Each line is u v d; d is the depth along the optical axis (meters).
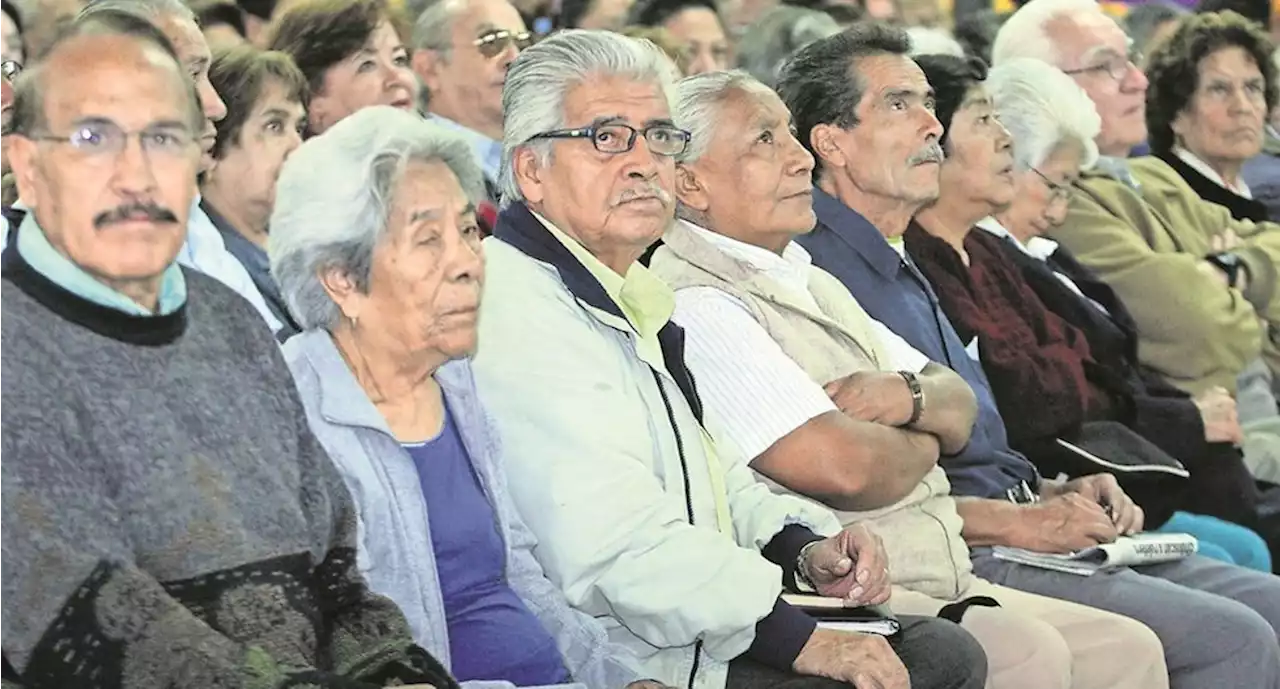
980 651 3.31
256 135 3.91
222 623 2.37
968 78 4.54
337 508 2.63
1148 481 4.47
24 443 2.24
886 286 4.18
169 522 2.35
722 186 3.76
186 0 5.18
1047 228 5.14
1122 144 5.93
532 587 3.01
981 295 4.54
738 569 3.06
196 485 2.38
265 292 3.84
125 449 2.33
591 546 3.02
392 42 4.75
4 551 2.20
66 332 2.33
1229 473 4.90
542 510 3.05
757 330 3.59
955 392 3.74
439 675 2.58
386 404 2.89
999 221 5.00
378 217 2.79
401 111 2.91
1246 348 5.30
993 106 4.63
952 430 3.71
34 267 2.35
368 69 4.70
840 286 4.00
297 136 3.97
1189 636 3.85
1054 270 5.13
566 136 3.24
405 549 2.79
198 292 2.54
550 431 3.08
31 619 2.20
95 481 2.29
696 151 3.76
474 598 2.91
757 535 3.37
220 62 3.92
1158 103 6.16
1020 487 4.22
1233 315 5.27
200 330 2.50
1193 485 4.87
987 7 8.34
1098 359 4.87
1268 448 5.29
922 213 4.58
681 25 6.15
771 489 3.61
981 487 4.16
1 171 3.48
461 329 2.85
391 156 2.81
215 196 3.93
